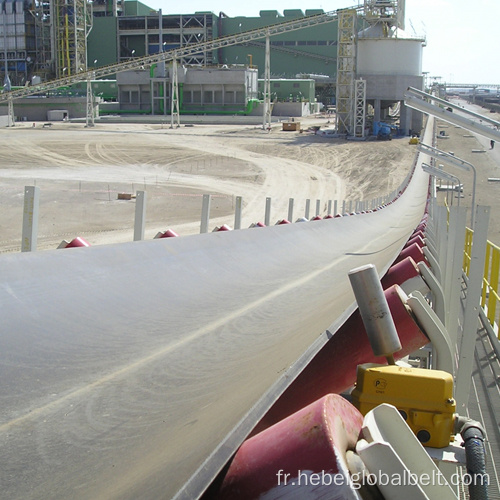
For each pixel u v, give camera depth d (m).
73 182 57.69
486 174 71.69
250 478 1.72
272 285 7.24
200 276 6.00
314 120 152.38
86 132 110.12
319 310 5.73
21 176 60.16
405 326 3.47
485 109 198.38
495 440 6.44
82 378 2.84
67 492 1.90
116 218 42.22
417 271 5.45
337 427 1.73
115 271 4.38
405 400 2.45
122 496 1.78
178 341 3.81
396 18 111.75
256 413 2.05
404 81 110.06
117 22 190.12
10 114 126.06
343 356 3.63
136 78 154.38
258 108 157.12
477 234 6.75
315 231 15.48
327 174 73.19
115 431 2.39
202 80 152.38
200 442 2.09
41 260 3.60
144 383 2.97
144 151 85.62
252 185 64.50
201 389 3.05
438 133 115.81
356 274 2.52
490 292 11.39
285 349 3.70
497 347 9.77
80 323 3.38
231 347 3.99
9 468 2.03
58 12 162.38
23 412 2.42
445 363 3.48
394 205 44.69
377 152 88.69
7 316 2.93
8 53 170.62
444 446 2.47
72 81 116.88
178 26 191.50
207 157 82.12
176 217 44.69
